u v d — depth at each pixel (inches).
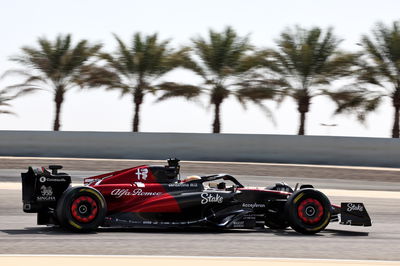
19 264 425.1
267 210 689.0
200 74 2397.9
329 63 2314.2
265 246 557.3
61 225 616.7
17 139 2015.3
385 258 514.3
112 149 1982.0
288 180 1536.7
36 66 2468.0
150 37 2433.6
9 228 644.7
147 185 651.5
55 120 2539.4
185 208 647.1
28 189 628.4
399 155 1875.0
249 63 2327.8
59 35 2486.5
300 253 522.6
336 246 573.9
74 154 1995.6
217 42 2368.4
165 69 2416.3
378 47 2292.1
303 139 1925.4
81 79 2416.3
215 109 2422.5
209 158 1950.1
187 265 440.1
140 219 632.4
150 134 1973.4
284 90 2337.6
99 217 607.2
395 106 2343.8
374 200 1123.3
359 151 1894.7
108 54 2439.7
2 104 2513.5
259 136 1943.9
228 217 660.7
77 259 449.1
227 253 509.7
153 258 463.2
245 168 1697.8
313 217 655.1
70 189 603.2
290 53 2316.7
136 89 2453.2
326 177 1621.6
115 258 458.0
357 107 2325.3
